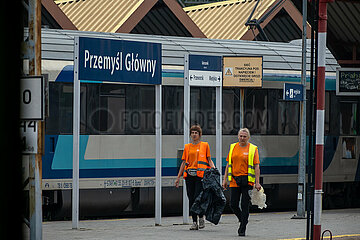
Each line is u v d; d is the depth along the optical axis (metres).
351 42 117.69
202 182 53.12
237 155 49.50
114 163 65.31
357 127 80.69
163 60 68.88
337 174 79.19
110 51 54.06
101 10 101.50
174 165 68.56
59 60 63.03
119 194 66.06
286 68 76.69
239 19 107.12
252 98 73.69
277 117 75.12
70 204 63.22
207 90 70.69
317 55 42.34
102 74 53.62
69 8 107.94
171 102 68.62
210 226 57.12
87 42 52.94
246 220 49.56
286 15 108.94
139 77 55.97
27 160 54.50
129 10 97.31
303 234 51.34
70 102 63.09
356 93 73.94
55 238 47.56
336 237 48.66
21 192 30.14
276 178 74.81
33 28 36.19
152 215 72.94
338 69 74.06
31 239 37.03
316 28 42.12
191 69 60.00
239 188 49.84
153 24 105.00
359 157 80.69
